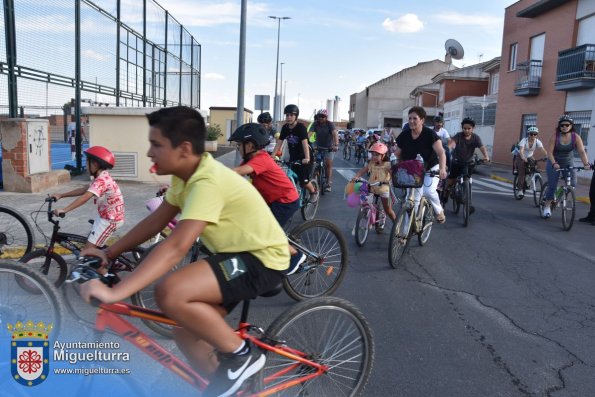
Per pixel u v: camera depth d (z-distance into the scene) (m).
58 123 19.86
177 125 2.26
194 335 2.38
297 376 2.73
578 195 13.85
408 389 3.34
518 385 3.44
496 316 4.68
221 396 2.39
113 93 14.52
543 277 5.93
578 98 18.53
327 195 12.01
